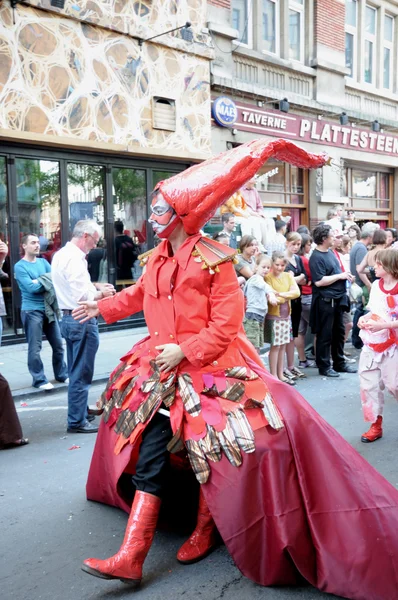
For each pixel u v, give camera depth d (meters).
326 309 6.71
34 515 3.40
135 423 2.68
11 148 8.36
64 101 8.75
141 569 2.61
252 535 2.50
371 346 4.42
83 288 4.57
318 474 2.54
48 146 8.75
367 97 15.80
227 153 2.60
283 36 12.95
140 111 9.84
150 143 10.04
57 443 4.67
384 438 4.71
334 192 14.33
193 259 2.60
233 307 2.54
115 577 2.53
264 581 2.54
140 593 2.61
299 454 2.55
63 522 3.31
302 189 13.89
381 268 4.26
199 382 2.62
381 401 4.57
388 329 4.32
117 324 10.02
